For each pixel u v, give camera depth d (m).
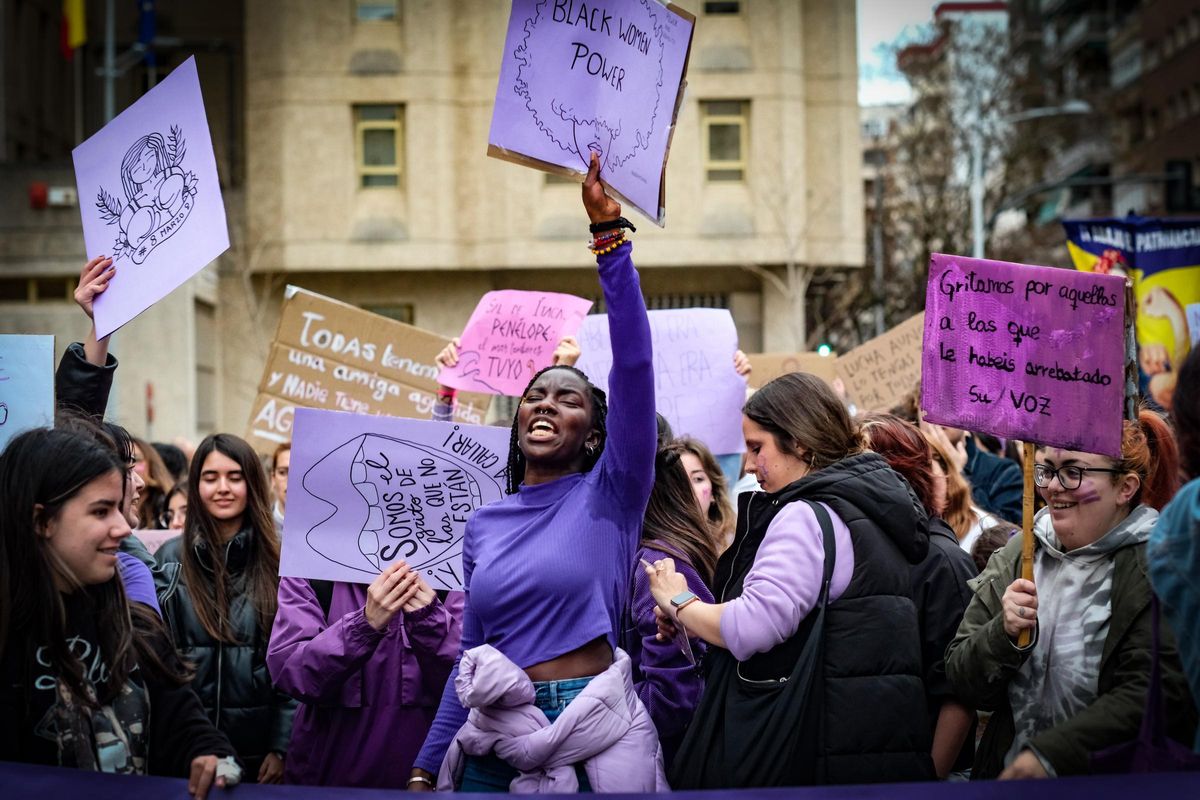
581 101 3.74
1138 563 3.40
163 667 3.34
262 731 4.84
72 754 3.09
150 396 24.72
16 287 26.58
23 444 3.15
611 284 3.61
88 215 4.48
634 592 4.29
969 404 3.64
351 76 26.41
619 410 3.62
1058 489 3.54
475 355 6.41
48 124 36.12
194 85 4.34
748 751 3.50
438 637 4.27
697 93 26.41
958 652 3.67
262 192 26.58
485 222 26.47
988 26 35.94
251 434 7.24
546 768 3.45
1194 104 58.25
